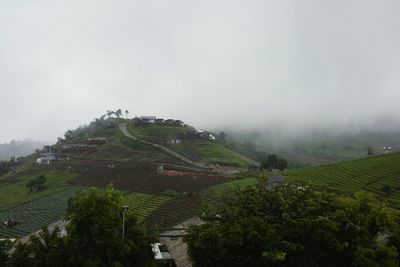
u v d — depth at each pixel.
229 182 147.62
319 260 51.03
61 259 48.59
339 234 52.56
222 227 51.81
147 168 180.75
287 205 55.94
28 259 48.88
